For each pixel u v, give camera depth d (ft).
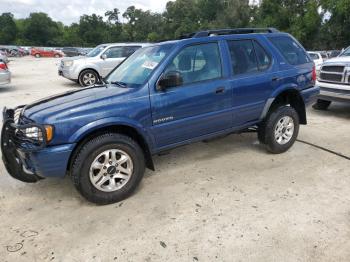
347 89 22.62
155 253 9.43
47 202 12.50
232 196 12.48
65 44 352.49
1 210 11.97
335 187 13.03
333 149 17.42
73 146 11.14
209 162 15.93
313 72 17.69
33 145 10.93
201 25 261.03
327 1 112.47
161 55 13.42
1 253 9.60
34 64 101.86
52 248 9.78
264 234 10.09
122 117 11.82
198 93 13.52
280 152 16.79
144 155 13.12
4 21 346.33
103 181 11.83
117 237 10.20
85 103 11.60
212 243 9.77
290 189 12.92
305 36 123.03
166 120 12.94
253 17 184.75
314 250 9.32
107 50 44.14
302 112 17.44
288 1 131.03
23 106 13.85
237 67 14.84
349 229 10.22
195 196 12.58
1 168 15.94
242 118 15.26
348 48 27.50
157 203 12.14
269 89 15.69
